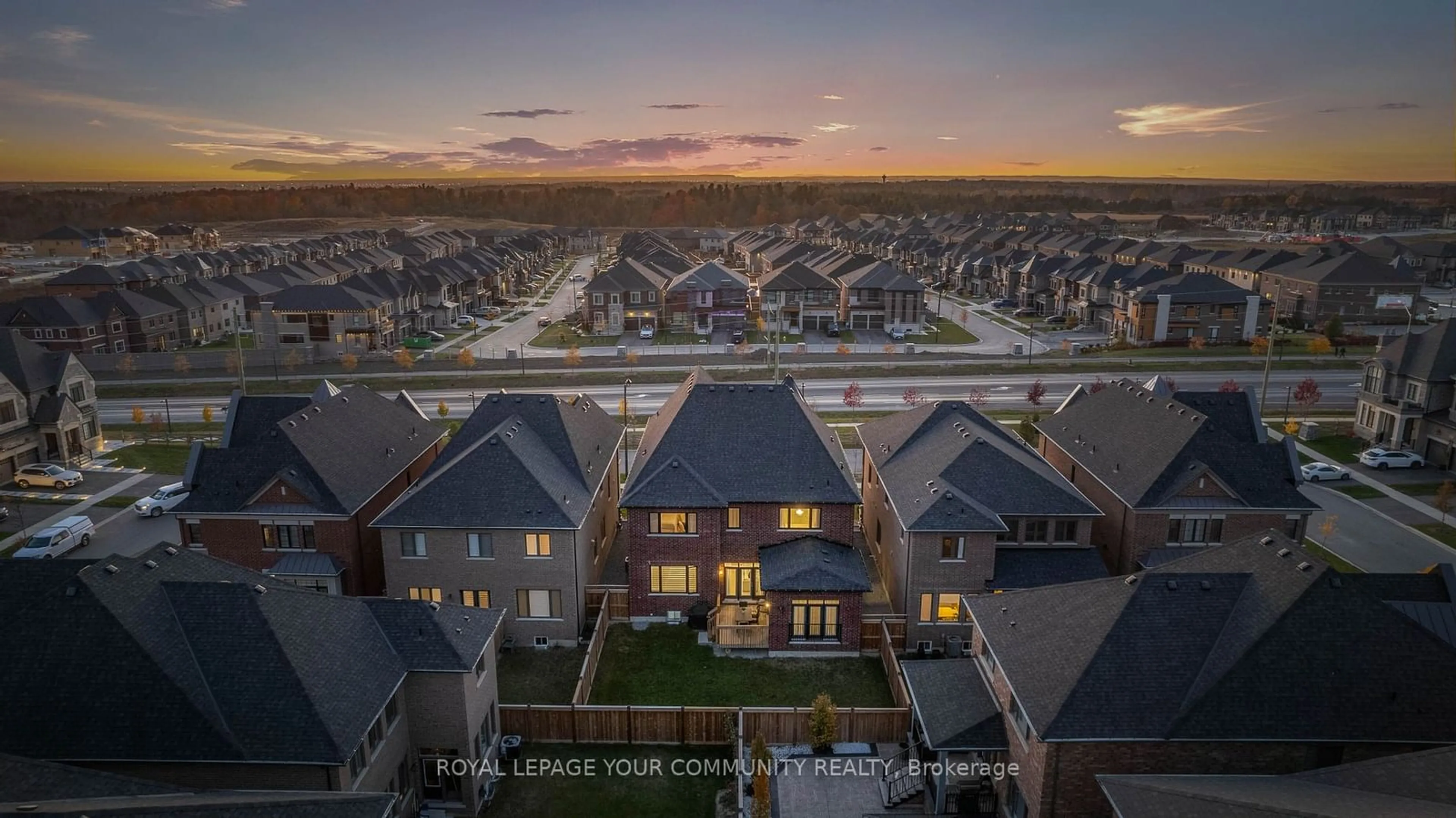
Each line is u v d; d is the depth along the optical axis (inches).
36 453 2628.0
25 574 1176.8
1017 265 6018.7
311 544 1674.5
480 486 1609.3
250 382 3722.9
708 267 5280.5
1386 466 2578.7
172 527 2226.9
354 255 6663.4
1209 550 1296.8
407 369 3902.6
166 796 842.2
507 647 1631.4
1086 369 3791.8
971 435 1768.0
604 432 2078.0
